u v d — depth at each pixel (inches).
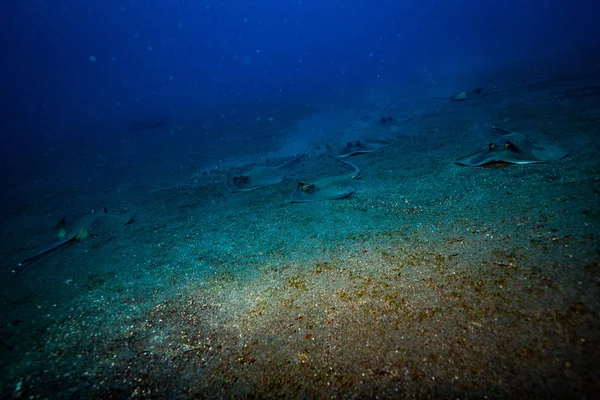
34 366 114.0
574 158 198.8
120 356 114.3
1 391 104.0
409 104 624.4
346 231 178.9
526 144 222.2
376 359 92.8
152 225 243.1
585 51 825.5
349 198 227.1
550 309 92.7
